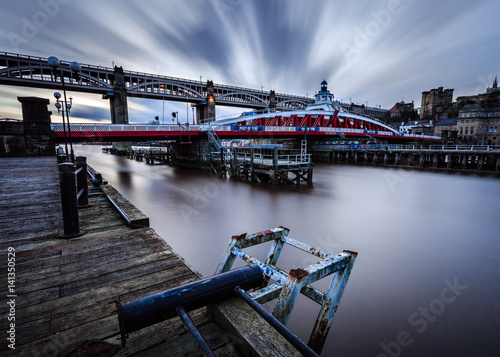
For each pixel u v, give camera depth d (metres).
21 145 23.02
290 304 1.95
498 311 6.05
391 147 52.62
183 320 1.49
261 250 9.25
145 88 78.69
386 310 6.09
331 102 78.25
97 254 3.43
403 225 13.23
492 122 73.06
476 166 38.72
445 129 90.19
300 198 19.39
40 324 2.11
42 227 4.52
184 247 10.10
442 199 19.42
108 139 32.66
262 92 105.94
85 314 2.25
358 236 11.55
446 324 5.59
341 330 5.40
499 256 9.41
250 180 27.58
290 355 1.48
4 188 7.97
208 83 89.38
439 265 8.61
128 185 25.83
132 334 1.93
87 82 71.94
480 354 4.79
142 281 2.80
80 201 5.86
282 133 44.56
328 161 55.91
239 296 1.86
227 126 39.34
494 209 16.55
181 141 38.06
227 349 1.71
